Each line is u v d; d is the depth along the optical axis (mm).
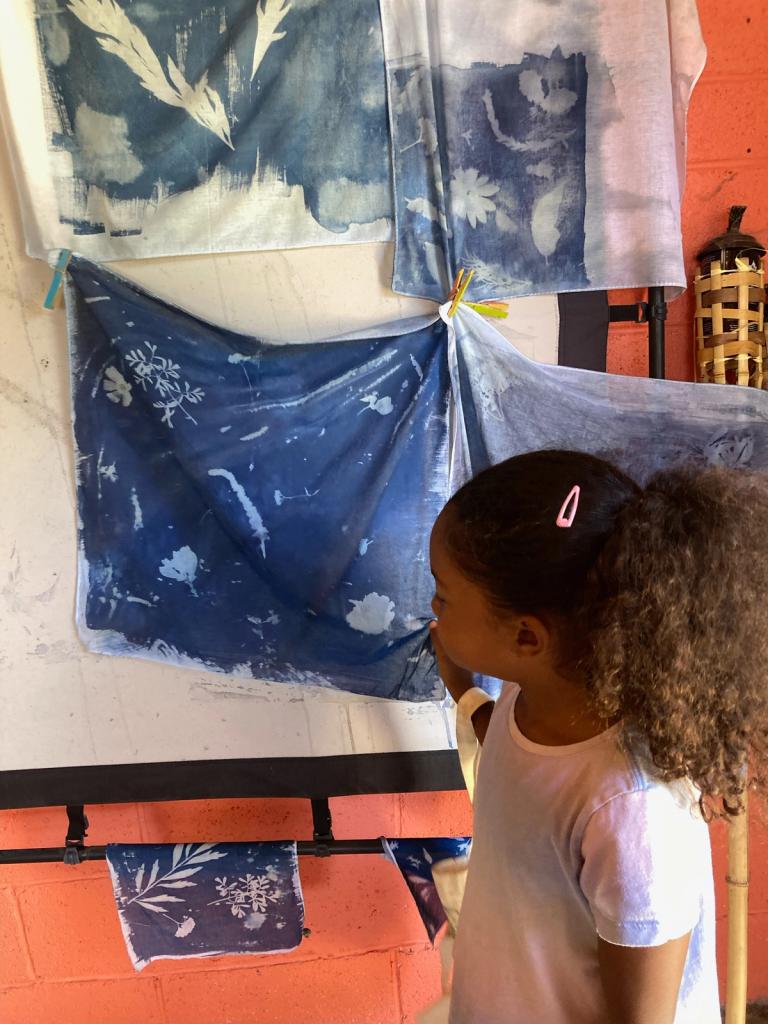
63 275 928
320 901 1183
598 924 572
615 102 881
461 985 725
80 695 1042
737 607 536
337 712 1042
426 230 919
